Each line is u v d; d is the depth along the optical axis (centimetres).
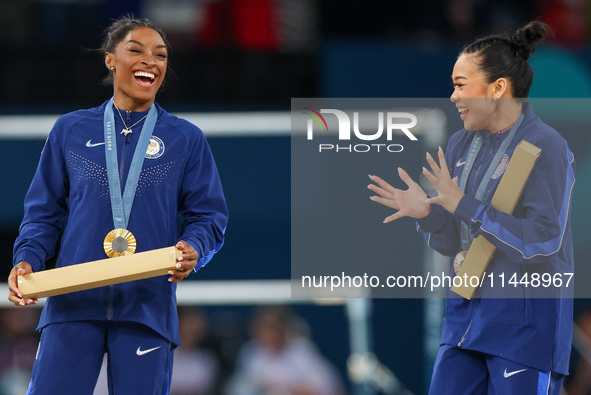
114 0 2655
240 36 2644
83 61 2309
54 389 952
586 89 1906
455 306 1096
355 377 2020
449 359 1084
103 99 2298
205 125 2127
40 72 2298
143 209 1001
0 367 2064
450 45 2306
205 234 1009
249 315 2144
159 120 1053
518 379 1024
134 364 973
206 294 2083
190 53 2370
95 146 1016
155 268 927
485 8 2595
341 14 2666
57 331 974
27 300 945
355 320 2025
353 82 2158
